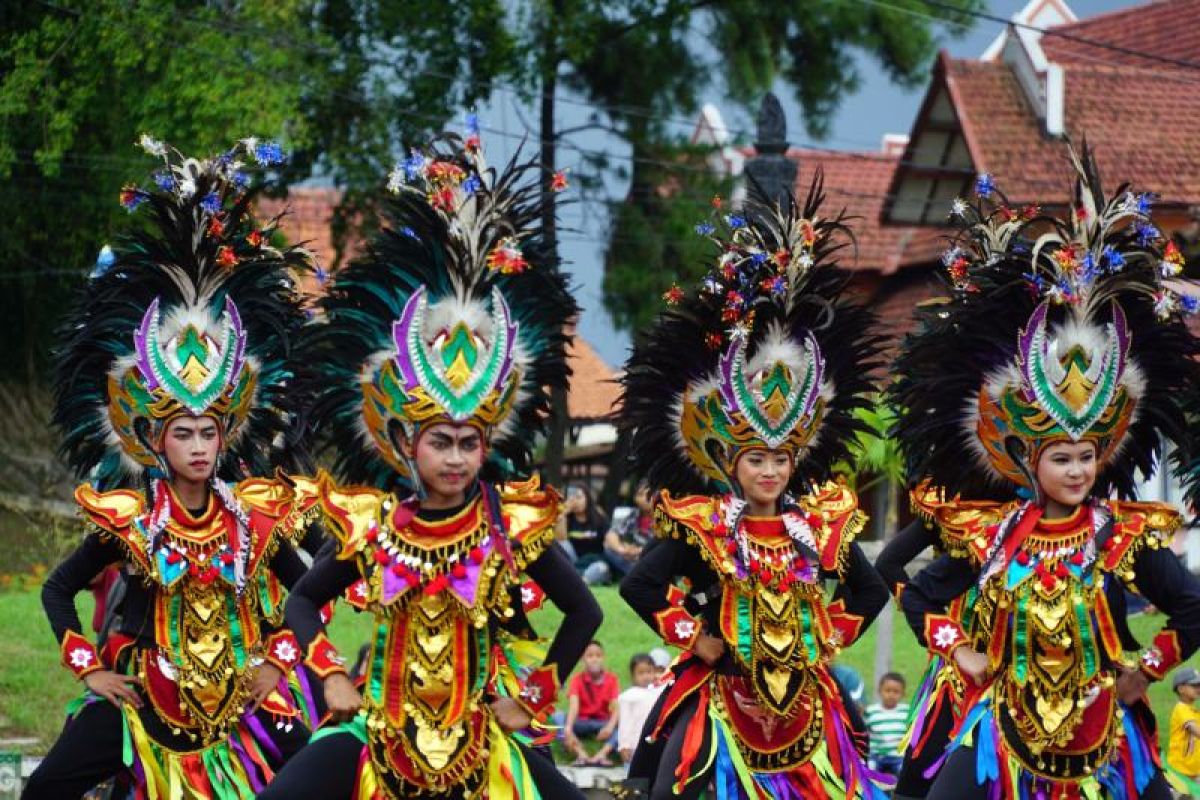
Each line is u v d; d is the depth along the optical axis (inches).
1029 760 322.7
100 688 339.6
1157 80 1140.5
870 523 842.2
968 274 339.3
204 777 344.5
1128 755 325.4
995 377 332.2
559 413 1084.5
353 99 1048.2
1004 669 326.6
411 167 302.5
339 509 293.9
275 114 959.6
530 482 299.1
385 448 300.5
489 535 291.3
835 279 355.3
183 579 343.9
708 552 339.6
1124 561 320.5
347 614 744.3
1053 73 1091.9
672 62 1162.0
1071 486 324.2
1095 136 1090.7
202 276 355.3
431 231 299.1
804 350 346.6
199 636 345.4
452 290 297.9
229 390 350.6
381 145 1048.8
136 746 342.6
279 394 366.0
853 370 358.3
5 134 994.1
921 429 341.1
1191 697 532.1
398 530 291.3
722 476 347.9
